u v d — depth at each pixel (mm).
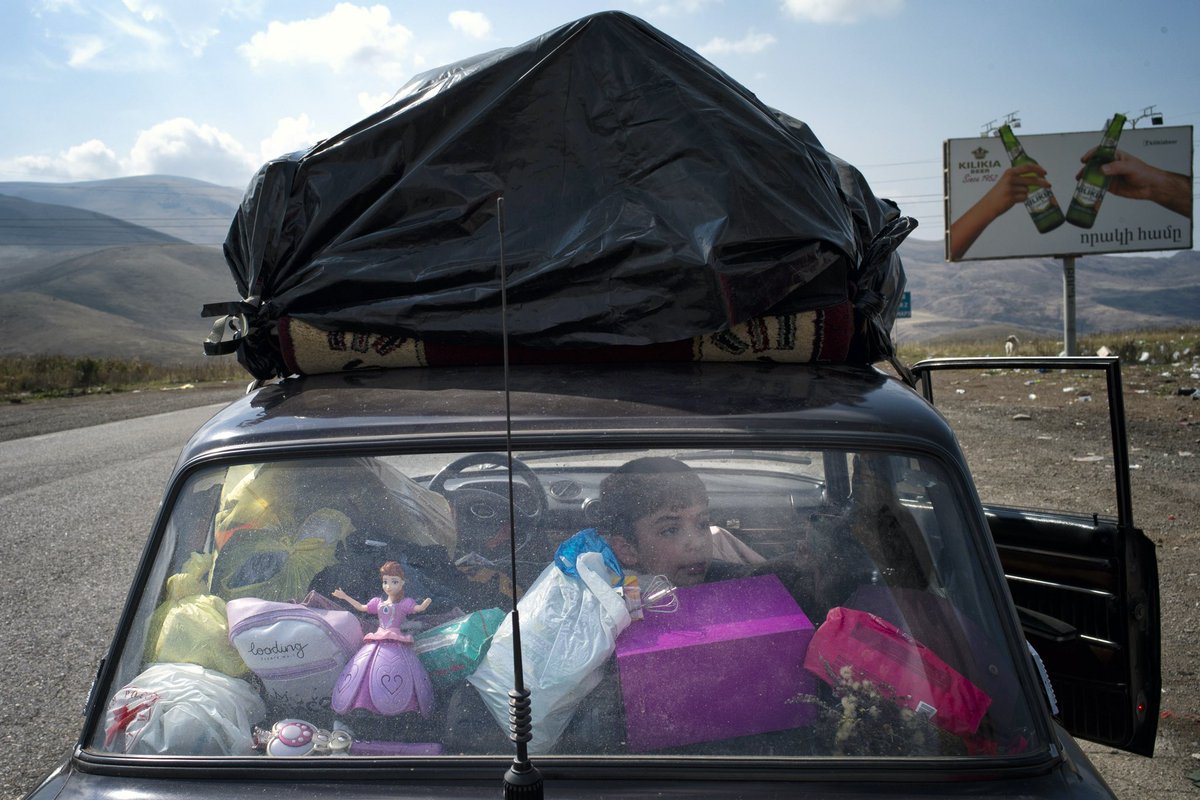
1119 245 25891
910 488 1980
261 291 2719
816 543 2064
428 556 2094
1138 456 10180
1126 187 25875
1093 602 2910
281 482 2076
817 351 2521
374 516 2096
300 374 2707
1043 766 1708
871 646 1878
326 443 2057
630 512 2100
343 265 2602
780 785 1700
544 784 1713
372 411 2172
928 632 1896
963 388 17328
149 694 1857
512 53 2682
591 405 2127
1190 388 15000
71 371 32438
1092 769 1788
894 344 3408
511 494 1558
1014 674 1802
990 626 1850
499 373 2479
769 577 2064
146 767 1790
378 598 1985
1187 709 4430
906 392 2250
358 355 2609
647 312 2434
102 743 1837
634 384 2293
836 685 1863
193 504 2070
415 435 2041
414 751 1824
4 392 27859
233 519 2051
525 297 2498
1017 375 18844
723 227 2424
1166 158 25828
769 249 2457
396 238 2619
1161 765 3967
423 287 2562
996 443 11312
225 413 2326
